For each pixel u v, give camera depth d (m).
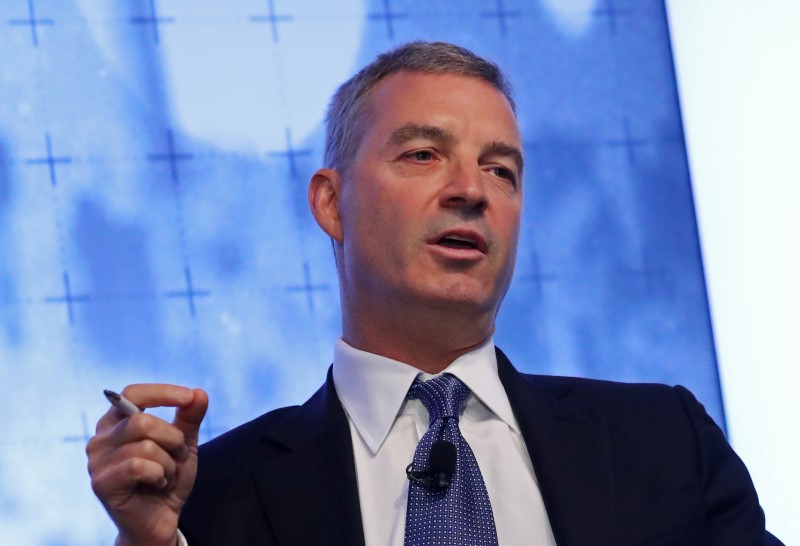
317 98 9.95
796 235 10.27
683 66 10.45
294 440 6.34
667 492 6.17
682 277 10.16
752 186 10.37
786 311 10.17
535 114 10.27
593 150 10.28
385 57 6.95
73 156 9.53
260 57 9.94
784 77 10.41
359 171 6.66
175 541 5.66
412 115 6.57
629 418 6.52
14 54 9.59
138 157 9.62
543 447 6.20
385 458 6.23
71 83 9.62
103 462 5.41
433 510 5.84
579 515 5.96
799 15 10.45
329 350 9.62
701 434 6.52
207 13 9.92
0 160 9.42
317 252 9.74
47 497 9.02
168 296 9.47
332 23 10.09
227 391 9.42
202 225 9.62
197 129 9.74
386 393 6.35
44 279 9.32
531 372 9.84
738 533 6.25
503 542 5.96
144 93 9.72
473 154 6.54
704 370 10.05
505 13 10.38
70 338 9.27
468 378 6.41
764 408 10.02
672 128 10.39
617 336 9.98
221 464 6.37
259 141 9.82
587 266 10.09
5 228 9.34
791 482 9.90
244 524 6.09
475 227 6.37
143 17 9.81
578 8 10.45
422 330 6.47
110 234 9.48
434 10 10.27
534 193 10.15
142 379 9.32
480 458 6.23
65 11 9.70
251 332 9.54
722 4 10.48
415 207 6.39
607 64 10.41
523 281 9.99
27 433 9.09
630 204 10.23
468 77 6.79
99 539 9.04
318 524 5.97
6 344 9.18
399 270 6.38
